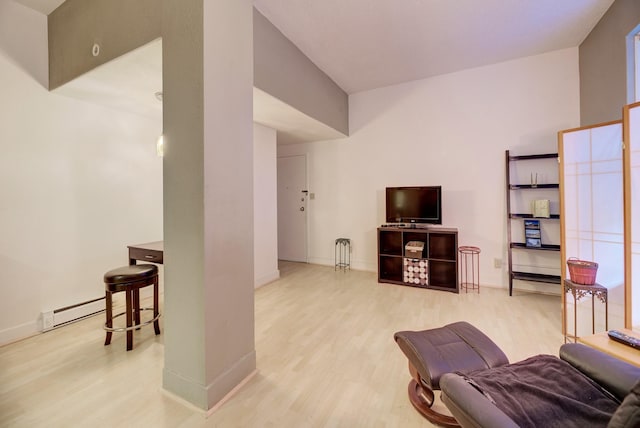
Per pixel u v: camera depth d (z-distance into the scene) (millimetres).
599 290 2033
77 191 2709
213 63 1531
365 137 4344
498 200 3520
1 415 1479
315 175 4855
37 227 2457
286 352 2086
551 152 3236
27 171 2395
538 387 1069
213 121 1534
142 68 2076
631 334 1313
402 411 1499
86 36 2145
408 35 2846
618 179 2084
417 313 2791
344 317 2709
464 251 3555
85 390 1676
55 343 2246
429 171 3900
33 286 2428
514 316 2674
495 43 3014
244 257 1766
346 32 2793
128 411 1509
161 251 2371
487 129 3549
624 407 689
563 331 2289
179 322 1581
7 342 2254
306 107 3277
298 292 3471
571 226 2307
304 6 2412
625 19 2260
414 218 3746
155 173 3363
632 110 1844
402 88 4031
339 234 4680
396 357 2012
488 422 821
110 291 2094
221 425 1414
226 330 1632
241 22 1741
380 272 3885
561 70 3170
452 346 1487
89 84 2363
